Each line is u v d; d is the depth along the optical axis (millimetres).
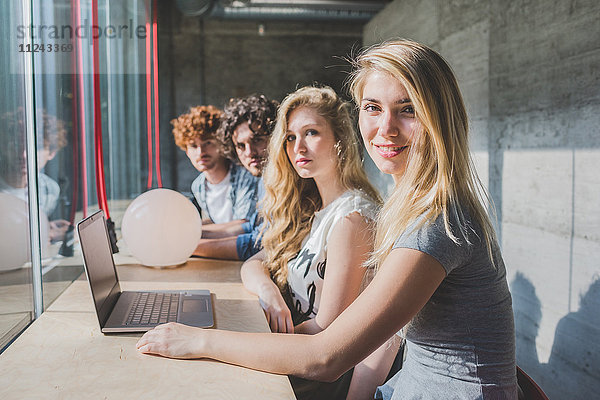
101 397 957
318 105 1638
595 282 2527
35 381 1021
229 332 1143
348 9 7289
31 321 1402
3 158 1287
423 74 1066
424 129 1080
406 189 1095
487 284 1044
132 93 3482
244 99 2445
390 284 984
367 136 1171
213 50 8859
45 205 1811
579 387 2666
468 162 1102
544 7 3012
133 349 1188
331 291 1458
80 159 2248
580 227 2654
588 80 2588
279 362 1042
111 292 1476
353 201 1532
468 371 1043
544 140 3023
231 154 2525
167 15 8680
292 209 1785
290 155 1699
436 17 5379
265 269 1808
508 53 3504
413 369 1130
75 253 1931
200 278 1858
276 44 8977
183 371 1069
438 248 986
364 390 1450
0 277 1248
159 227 1910
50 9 1816
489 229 1084
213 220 2787
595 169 2527
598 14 2486
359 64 1187
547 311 2986
